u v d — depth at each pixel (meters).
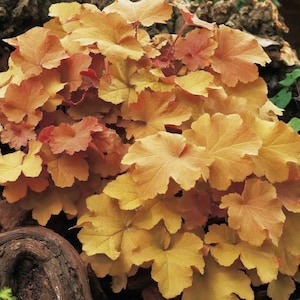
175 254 0.99
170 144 0.99
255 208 1.00
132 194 1.00
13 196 1.02
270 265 1.00
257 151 1.00
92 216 1.01
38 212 1.03
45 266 0.98
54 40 1.06
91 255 0.99
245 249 1.01
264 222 0.99
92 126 1.01
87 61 1.06
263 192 1.01
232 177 1.00
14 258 0.98
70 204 1.04
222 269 1.01
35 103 1.05
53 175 1.01
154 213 1.00
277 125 1.05
